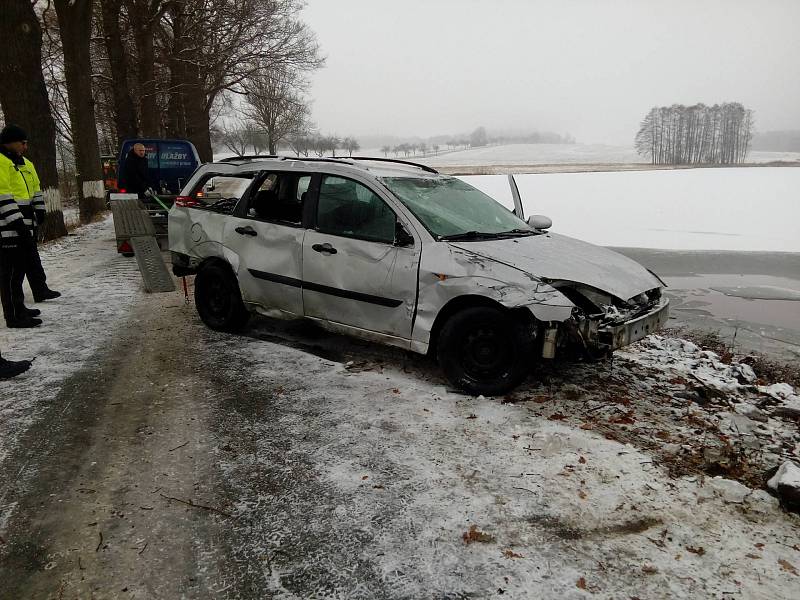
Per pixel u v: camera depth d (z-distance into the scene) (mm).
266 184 5566
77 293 7613
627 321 4012
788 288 10922
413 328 4297
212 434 3607
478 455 3367
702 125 167625
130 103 20641
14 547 2535
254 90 28844
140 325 6051
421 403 4074
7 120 12320
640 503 2914
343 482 3076
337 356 5082
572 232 19312
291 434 3613
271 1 25969
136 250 9008
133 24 22188
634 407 4152
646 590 2326
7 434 3586
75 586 2305
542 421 3818
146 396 4184
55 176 13305
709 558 2527
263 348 5281
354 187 4723
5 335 5648
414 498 2938
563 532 2682
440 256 4180
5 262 5688
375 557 2500
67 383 4418
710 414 4148
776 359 6750
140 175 11711
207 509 2832
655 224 21562
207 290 5863
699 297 10188
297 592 2295
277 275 5105
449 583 2350
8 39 11641
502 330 4035
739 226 21031
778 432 3998
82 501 2887
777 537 2688
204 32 24719
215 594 2277
